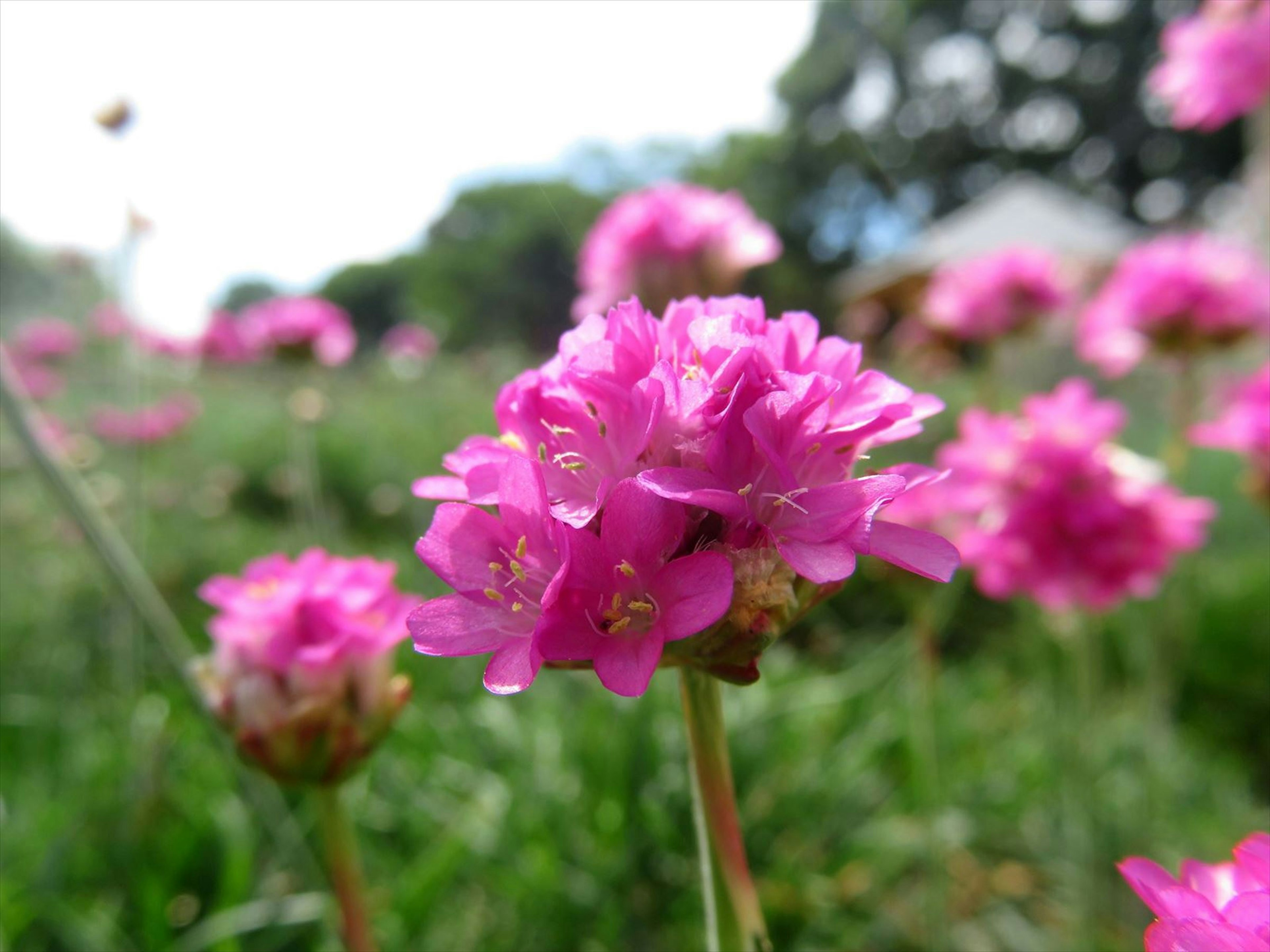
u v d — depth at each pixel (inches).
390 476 11.7
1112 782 5.4
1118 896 4.6
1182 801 5.5
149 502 9.7
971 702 6.3
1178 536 4.0
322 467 12.1
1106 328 5.6
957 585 5.7
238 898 4.1
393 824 4.9
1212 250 5.3
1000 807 5.2
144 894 4.1
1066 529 4.0
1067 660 5.4
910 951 4.6
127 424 9.3
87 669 6.9
